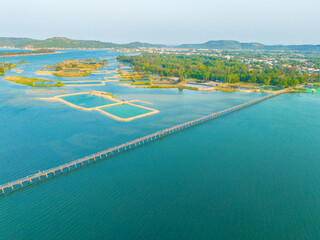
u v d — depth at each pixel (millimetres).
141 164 98375
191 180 87188
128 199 76750
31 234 63000
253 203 75312
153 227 65500
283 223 67250
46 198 77375
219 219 68562
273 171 94062
